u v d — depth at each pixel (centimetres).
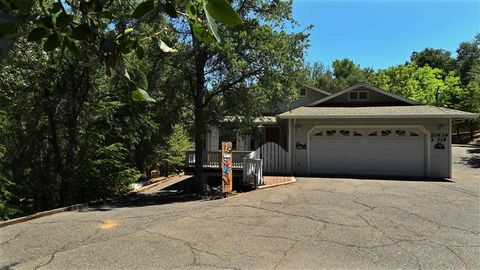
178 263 514
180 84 1253
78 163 1156
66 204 1120
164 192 1362
